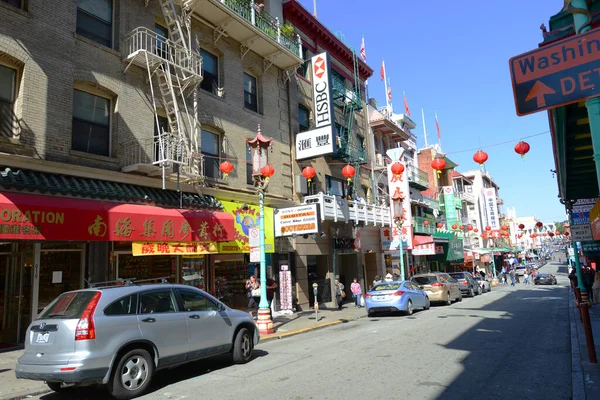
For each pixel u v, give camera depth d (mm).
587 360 7703
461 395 6035
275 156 19516
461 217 49094
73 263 11477
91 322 6230
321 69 21016
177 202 13500
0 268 11078
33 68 10766
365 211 23266
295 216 16625
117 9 13297
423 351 9234
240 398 6188
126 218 10828
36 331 6488
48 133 10906
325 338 11922
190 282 14773
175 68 14008
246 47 18328
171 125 13812
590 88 4105
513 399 5867
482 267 55312
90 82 12047
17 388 7184
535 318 14836
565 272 69562
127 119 12953
